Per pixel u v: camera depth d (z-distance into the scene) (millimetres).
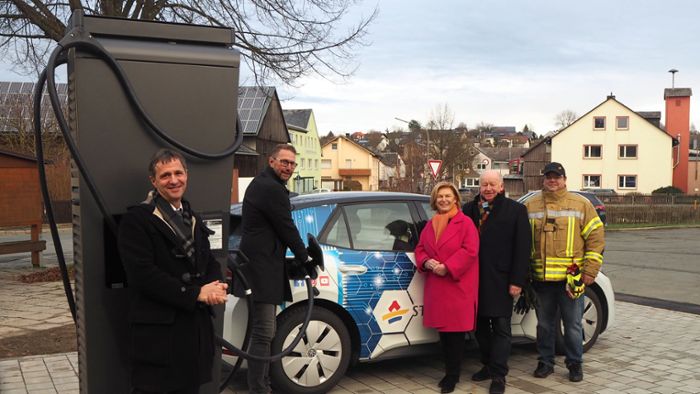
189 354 2684
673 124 60219
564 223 5094
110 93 2660
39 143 2662
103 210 2598
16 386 4945
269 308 4121
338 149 85188
